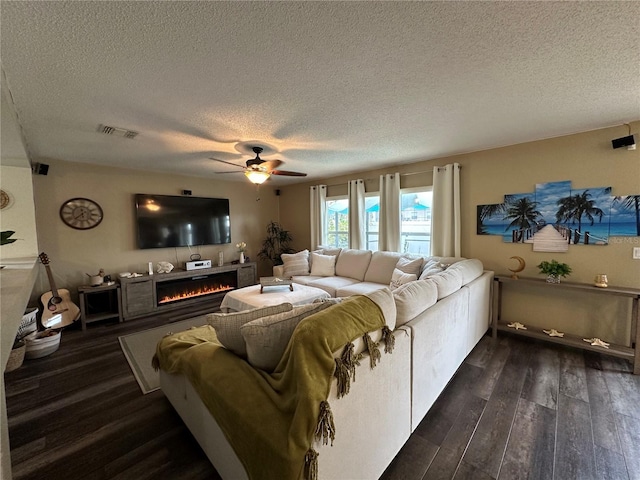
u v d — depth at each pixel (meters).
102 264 4.16
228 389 1.28
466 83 1.90
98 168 4.11
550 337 2.92
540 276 3.18
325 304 1.48
